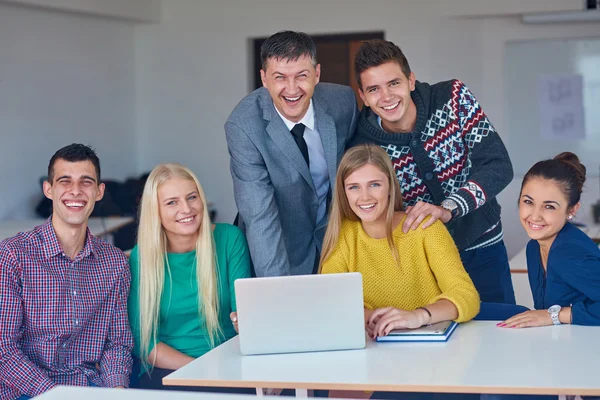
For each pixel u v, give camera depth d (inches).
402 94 112.4
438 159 119.1
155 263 111.4
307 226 123.3
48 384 101.1
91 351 109.7
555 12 258.1
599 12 253.8
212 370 84.4
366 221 105.3
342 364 84.2
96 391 70.4
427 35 274.4
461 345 89.0
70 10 257.8
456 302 96.7
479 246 124.8
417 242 104.4
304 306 89.2
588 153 268.1
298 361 86.5
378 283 105.8
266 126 117.3
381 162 104.3
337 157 120.2
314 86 113.3
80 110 275.3
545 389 73.2
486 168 116.0
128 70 299.7
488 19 269.7
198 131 300.0
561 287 100.0
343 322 89.3
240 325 89.7
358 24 280.5
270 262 114.7
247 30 291.3
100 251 110.9
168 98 301.9
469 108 118.2
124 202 266.2
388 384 76.5
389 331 92.4
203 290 112.0
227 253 116.9
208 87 297.3
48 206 251.9
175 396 68.1
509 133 274.2
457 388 75.0
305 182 120.1
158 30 300.7
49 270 106.1
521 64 271.1
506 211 272.8
